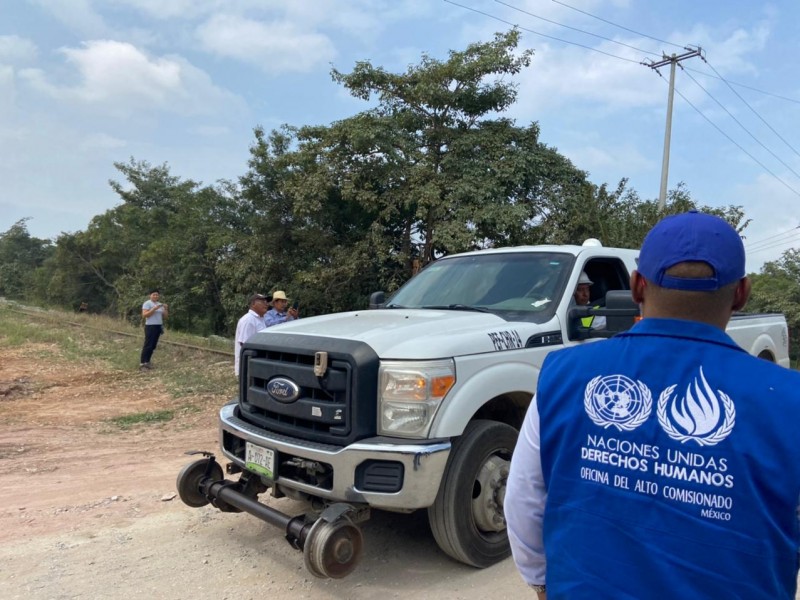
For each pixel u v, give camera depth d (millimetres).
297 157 17641
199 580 3742
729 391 1323
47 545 4262
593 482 1437
